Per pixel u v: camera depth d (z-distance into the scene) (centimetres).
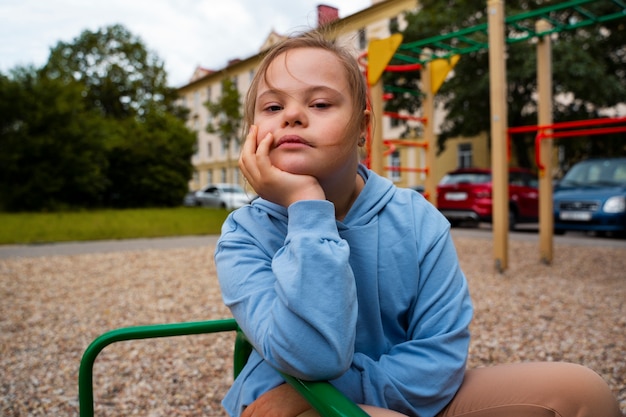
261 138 91
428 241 102
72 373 275
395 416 81
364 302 97
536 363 101
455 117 1681
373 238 98
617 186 835
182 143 2608
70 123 2000
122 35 3384
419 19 1570
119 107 3353
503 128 524
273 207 98
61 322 372
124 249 781
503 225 534
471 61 1548
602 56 1525
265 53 101
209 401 239
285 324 74
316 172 87
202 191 2491
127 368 279
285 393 88
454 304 99
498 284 479
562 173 1716
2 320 376
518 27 550
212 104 2372
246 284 88
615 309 379
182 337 332
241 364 118
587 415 91
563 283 481
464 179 1097
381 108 526
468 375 104
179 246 822
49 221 1348
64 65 3222
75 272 575
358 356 92
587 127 1534
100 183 2155
